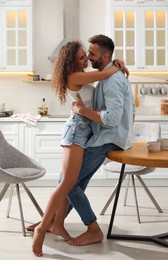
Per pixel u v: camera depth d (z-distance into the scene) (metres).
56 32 6.16
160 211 4.41
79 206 3.48
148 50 5.85
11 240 3.59
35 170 3.93
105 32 6.20
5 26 5.79
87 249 3.38
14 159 4.10
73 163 3.36
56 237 3.66
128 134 3.45
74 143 3.36
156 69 5.85
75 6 6.17
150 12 5.80
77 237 3.50
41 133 5.59
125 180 5.69
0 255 3.26
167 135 5.61
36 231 3.29
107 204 4.30
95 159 3.45
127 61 5.86
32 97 6.24
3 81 6.22
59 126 5.59
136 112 6.25
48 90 6.23
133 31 5.83
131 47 5.83
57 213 3.57
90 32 6.20
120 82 3.30
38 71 6.20
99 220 4.14
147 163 3.06
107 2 6.07
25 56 5.85
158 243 3.49
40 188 5.59
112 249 3.38
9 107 6.24
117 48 5.83
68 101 6.23
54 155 5.62
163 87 6.21
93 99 3.46
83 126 3.39
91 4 6.17
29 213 4.36
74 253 3.29
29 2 5.77
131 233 3.75
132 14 5.82
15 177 3.61
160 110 6.25
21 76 6.23
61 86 3.36
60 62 3.35
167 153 3.31
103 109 3.39
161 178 5.65
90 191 5.41
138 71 5.92
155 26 5.80
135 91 6.23
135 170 4.07
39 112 6.06
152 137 4.40
